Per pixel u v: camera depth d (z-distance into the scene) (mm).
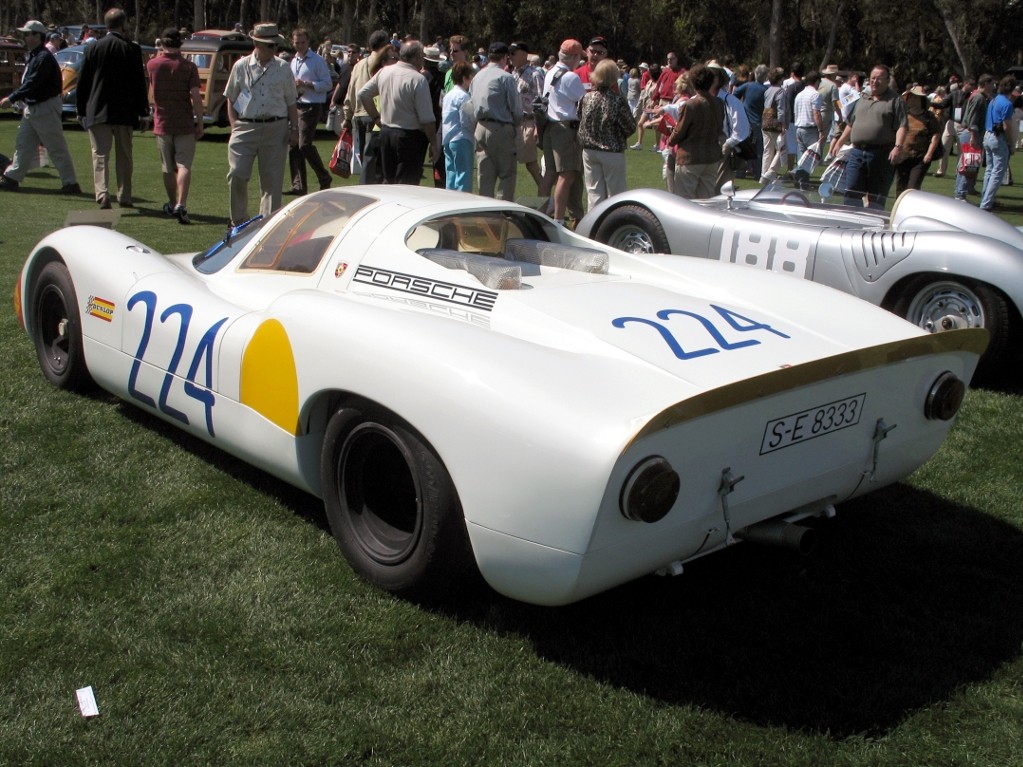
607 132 8516
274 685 2656
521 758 2414
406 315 3074
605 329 3139
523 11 48656
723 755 2447
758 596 3225
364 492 3158
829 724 2580
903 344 2979
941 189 15133
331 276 3773
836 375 2867
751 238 5961
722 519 2775
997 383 5543
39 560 3262
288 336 3211
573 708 2609
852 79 18359
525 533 2557
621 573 2641
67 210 9719
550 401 2578
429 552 2859
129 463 4039
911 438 3291
